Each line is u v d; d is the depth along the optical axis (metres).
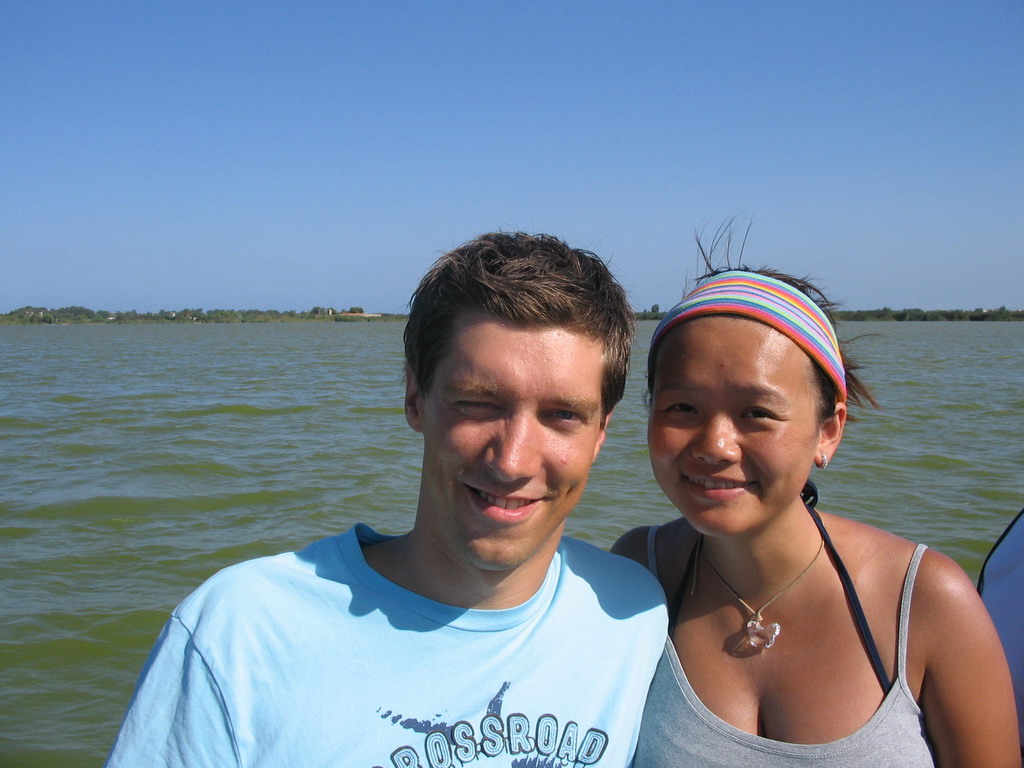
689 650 0.90
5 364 14.34
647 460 4.49
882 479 3.93
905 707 0.83
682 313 0.86
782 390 0.82
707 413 0.84
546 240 0.81
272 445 5.13
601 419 0.82
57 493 3.75
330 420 6.35
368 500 3.68
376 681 0.78
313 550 0.83
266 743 0.75
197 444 5.12
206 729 0.75
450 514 0.79
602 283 0.80
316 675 0.77
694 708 0.86
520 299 0.75
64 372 12.15
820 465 0.88
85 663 2.10
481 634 0.81
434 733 0.77
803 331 0.83
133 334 38.72
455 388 0.77
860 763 0.81
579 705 0.82
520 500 0.78
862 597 0.86
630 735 0.85
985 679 0.83
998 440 5.07
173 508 3.51
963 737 0.83
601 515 3.32
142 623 2.31
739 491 0.84
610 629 0.87
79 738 1.78
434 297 0.79
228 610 0.78
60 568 2.74
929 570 0.85
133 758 0.74
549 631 0.83
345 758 0.75
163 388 9.20
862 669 0.84
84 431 5.70
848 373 0.95
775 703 0.86
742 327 0.83
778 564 0.87
